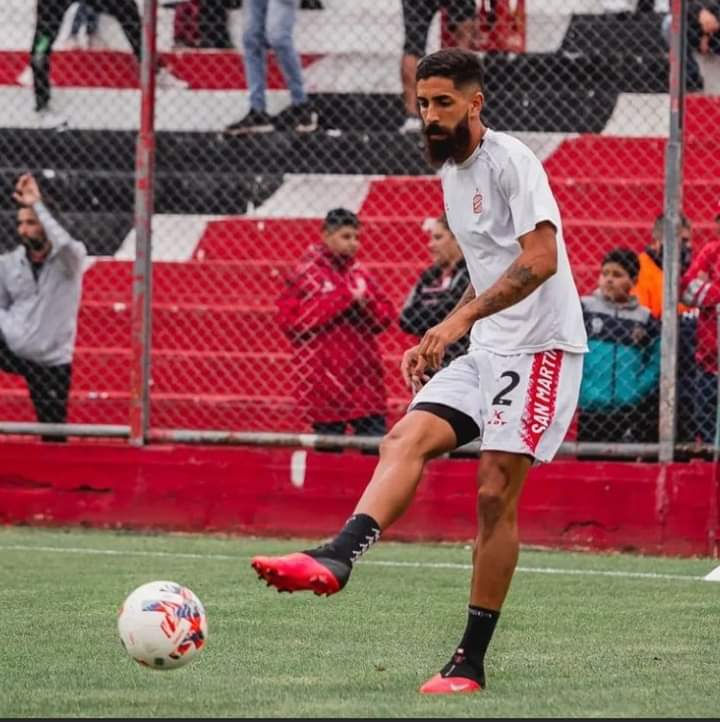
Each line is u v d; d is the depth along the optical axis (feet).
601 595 87.10
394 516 53.26
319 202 151.53
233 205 152.35
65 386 129.59
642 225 142.51
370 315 121.08
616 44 149.69
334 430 121.70
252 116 151.02
